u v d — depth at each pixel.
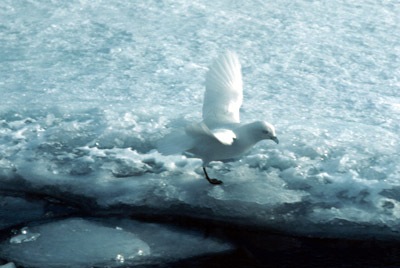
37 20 12.26
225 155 5.68
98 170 7.11
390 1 12.88
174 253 5.74
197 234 6.04
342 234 5.86
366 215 6.06
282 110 8.18
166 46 10.77
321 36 10.99
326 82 9.09
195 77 9.49
